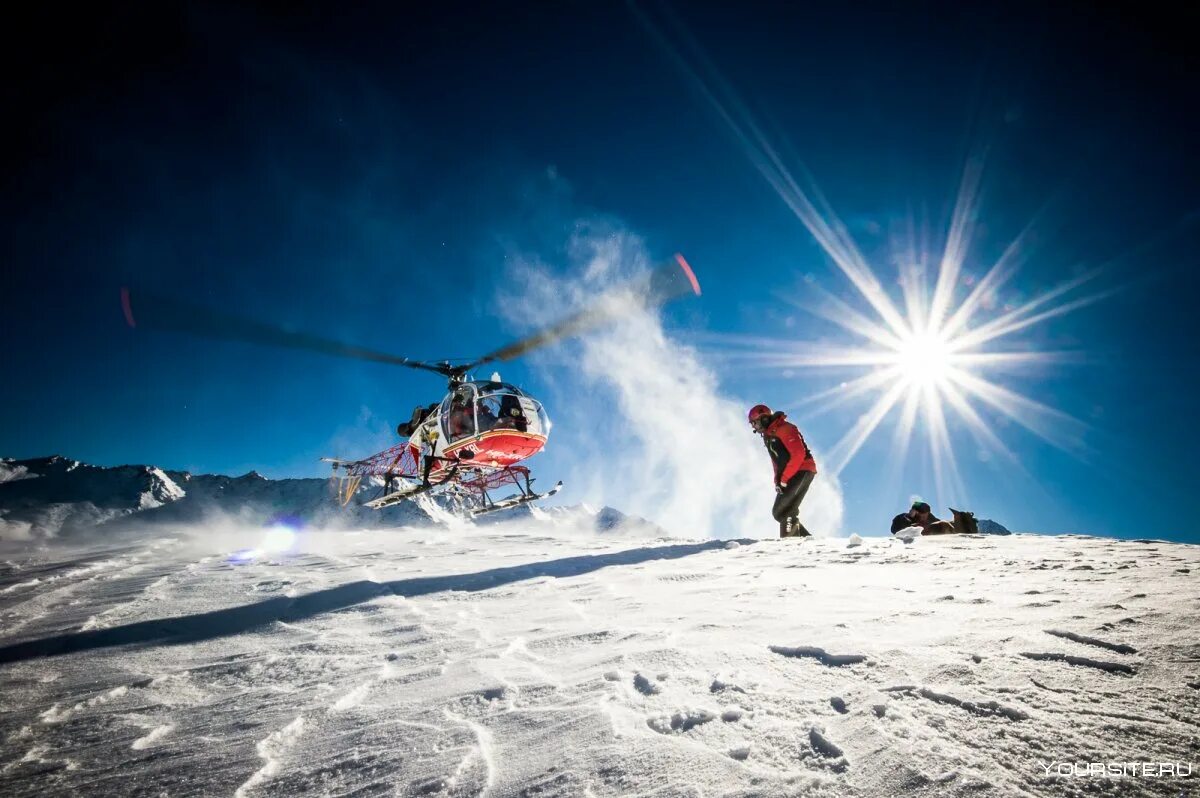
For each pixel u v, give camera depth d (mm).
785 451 6953
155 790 1504
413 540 10203
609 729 1555
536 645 2531
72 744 1872
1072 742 1199
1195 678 1419
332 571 5832
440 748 1585
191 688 2424
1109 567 3021
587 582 4199
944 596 2637
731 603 2947
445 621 3266
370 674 2379
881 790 1119
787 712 1527
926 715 1396
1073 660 1624
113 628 3621
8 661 3004
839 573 3627
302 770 1554
